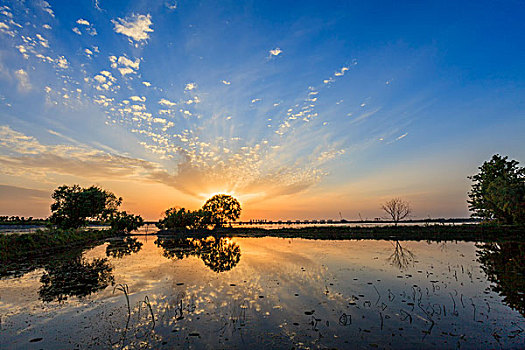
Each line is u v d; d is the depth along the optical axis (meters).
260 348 6.39
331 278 13.04
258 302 9.66
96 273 14.80
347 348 6.36
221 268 15.88
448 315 8.26
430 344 6.48
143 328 7.59
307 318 8.17
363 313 8.52
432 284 11.75
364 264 16.58
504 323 7.60
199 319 8.18
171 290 11.28
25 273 14.98
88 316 8.52
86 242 34.56
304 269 15.25
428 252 21.61
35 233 26.19
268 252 22.94
